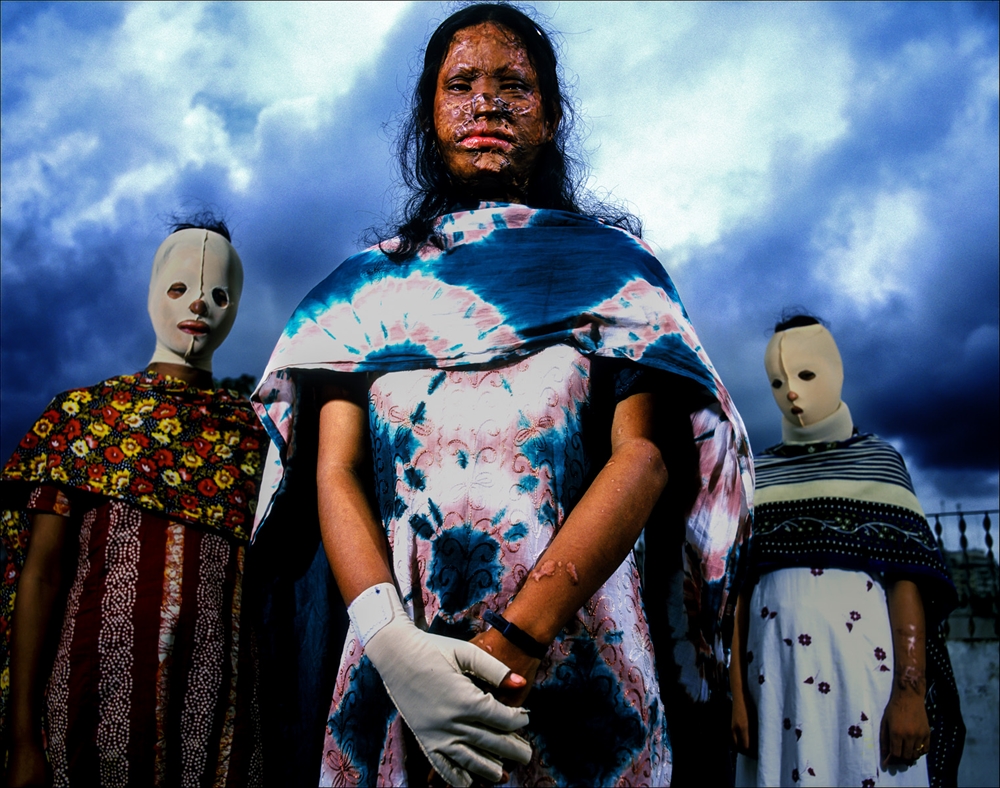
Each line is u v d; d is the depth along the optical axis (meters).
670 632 1.65
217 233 3.11
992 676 7.95
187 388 2.73
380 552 1.43
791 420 4.10
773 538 3.70
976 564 9.38
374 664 1.29
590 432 1.56
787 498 3.78
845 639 3.46
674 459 1.62
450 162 1.72
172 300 2.90
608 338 1.52
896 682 3.37
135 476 2.54
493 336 1.52
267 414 1.65
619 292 1.55
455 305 1.58
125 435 2.60
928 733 3.31
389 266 1.67
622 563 1.49
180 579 2.46
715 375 1.52
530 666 1.29
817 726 3.43
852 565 3.53
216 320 2.94
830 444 3.89
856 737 3.37
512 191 1.74
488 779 1.22
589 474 1.54
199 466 2.62
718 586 1.60
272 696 1.88
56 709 2.35
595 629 1.42
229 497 2.61
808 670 3.48
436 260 1.64
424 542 1.44
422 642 1.26
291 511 1.80
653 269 1.61
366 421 1.64
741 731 3.65
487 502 1.44
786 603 3.59
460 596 1.41
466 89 1.72
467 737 1.21
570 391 1.51
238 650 2.49
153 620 2.40
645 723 1.42
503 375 1.52
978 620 8.68
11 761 2.36
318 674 1.84
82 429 2.60
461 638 1.38
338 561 1.42
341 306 1.65
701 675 1.62
